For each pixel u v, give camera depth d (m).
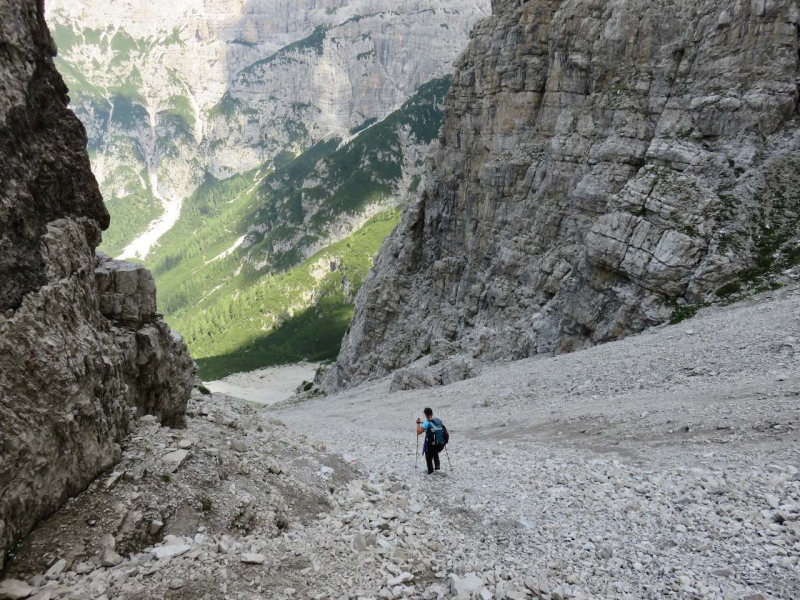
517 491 16.59
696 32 55.50
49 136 12.75
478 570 11.64
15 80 11.46
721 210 46.91
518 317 67.00
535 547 12.73
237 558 10.66
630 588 10.66
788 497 13.15
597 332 51.38
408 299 97.94
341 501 15.34
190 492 12.46
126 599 8.94
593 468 17.89
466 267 85.38
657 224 48.53
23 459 9.76
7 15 11.29
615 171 58.97
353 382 97.88
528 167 72.75
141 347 15.80
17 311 10.28
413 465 21.38
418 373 63.31
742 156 49.03
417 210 99.88
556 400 32.84
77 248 12.99
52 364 10.58
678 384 28.28
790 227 44.47
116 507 11.13
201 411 21.62
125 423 13.88
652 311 46.56
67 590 9.02
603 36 62.62
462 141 89.19
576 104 66.50
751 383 24.36
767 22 49.75
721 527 12.39
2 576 9.16
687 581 10.55
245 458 15.65
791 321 31.58
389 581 10.77
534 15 72.88
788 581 10.20
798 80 49.62
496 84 78.62
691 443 19.14
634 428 22.61
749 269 43.62
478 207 83.69
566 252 63.94
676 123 54.62
